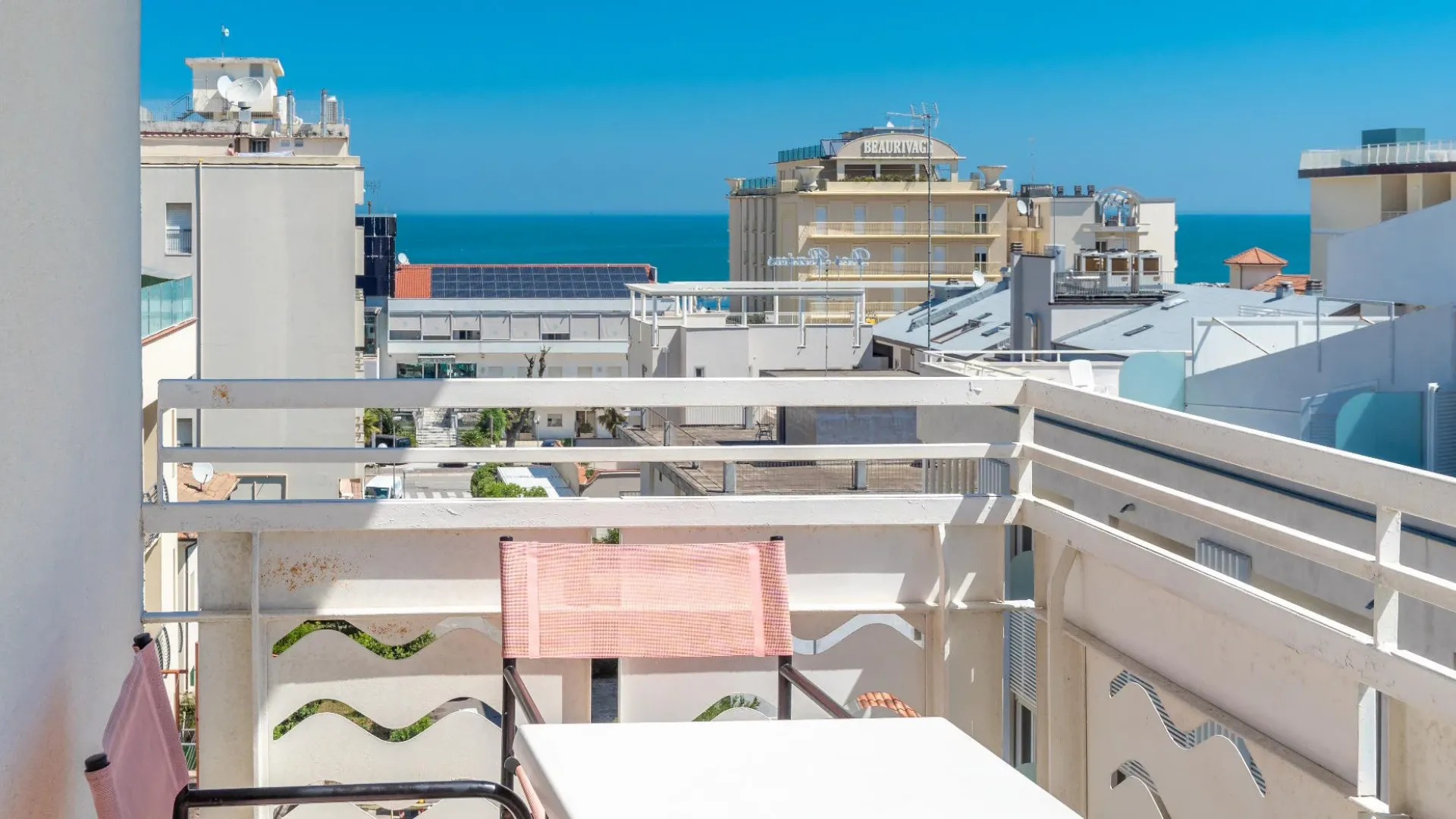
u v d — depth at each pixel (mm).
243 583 4219
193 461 4047
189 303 23188
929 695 4598
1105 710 4121
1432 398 9766
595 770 2018
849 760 2061
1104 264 33062
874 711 4527
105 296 3281
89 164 3064
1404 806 2824
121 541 3488
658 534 4410
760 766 2031
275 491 31797
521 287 70750
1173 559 3479
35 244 2570
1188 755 3617
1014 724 8570
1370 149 52312
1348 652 2812
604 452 4242
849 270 79688
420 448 4027
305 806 4266
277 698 4223
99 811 2096
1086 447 10047
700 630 3721
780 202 83000
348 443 32281
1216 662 3482
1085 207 78688
